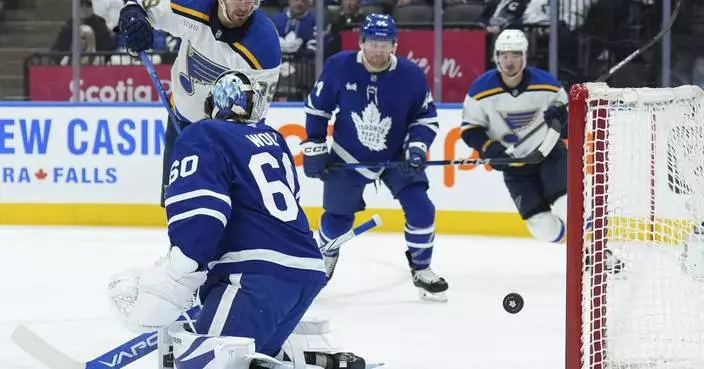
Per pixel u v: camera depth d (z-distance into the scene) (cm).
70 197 1694
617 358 728
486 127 1259
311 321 703
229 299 618
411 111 1123
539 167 1214
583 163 691
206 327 620
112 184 1686
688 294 739
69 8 1745
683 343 747
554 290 1210
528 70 1232
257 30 855
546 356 899
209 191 601
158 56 1725
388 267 1356
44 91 1745
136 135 1677
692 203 735
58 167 1692
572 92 689
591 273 701
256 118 666
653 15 1586
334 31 1680
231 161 625
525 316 1068
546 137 1126
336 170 1138
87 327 1008
